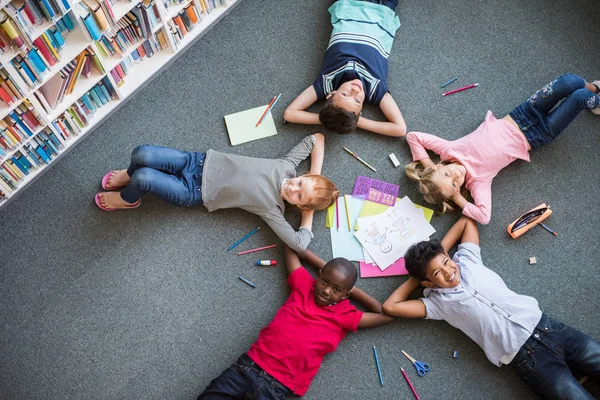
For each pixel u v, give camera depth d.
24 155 1.91
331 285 1.85
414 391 1.96
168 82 2.19
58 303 2.00
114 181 2.04
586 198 2.12
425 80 2.23
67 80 1.80
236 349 2.00
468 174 2.06
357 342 2.00
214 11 2.21
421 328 2.01
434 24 2.27
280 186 1.99
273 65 2.23
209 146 2.15
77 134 2.05
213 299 2.03
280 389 1.85
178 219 2.08
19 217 2.05
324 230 2.08
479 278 1.93
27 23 1.54
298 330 1.87
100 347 1.98
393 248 2.06
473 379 1.98
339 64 2.12
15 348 1.96
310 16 2.27
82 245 2.05
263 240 2.08
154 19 1.93
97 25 1.73
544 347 1.86
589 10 2.25
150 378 1.97
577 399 1.80
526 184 2.13
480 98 2.22
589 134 2.17
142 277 2.04
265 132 2.16
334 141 2.16
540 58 2.25
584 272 2.07
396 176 2.14
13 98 1.66
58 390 1.94
